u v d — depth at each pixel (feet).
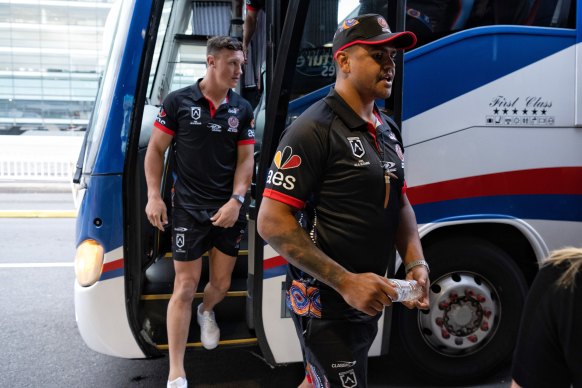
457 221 9.59
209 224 9.26
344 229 6.01
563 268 3.83
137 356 9.47
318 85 9.09
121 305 9.07
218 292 9.75
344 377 6.39
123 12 9.16
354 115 5.97
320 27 9.04
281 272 9.08
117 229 8.93
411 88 9.24
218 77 8.93
